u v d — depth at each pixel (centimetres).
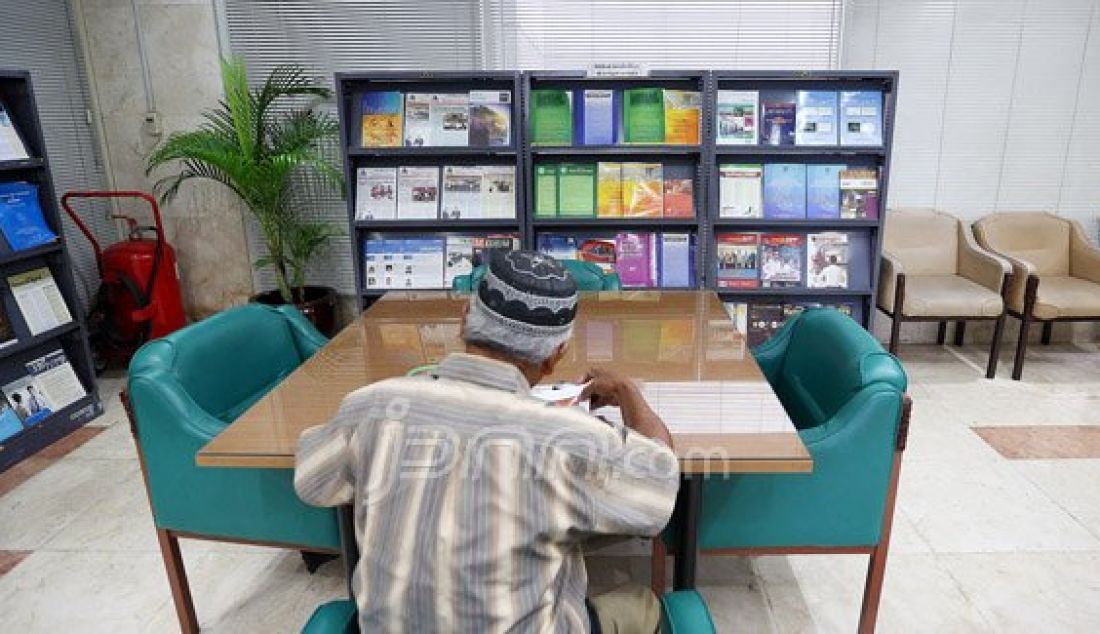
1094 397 332
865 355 153
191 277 420
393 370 175
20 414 290
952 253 383
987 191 390
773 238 355
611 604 114
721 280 355
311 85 389
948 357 389
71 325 315
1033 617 191
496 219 348
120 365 397
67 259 314
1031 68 370
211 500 161
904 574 209
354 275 367
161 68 387
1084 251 370
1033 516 237
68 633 191
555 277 93
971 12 364
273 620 195
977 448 283
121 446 300
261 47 386
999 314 339
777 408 147
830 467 149
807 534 155
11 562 221
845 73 327
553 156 350
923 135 383
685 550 149
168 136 396
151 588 208
